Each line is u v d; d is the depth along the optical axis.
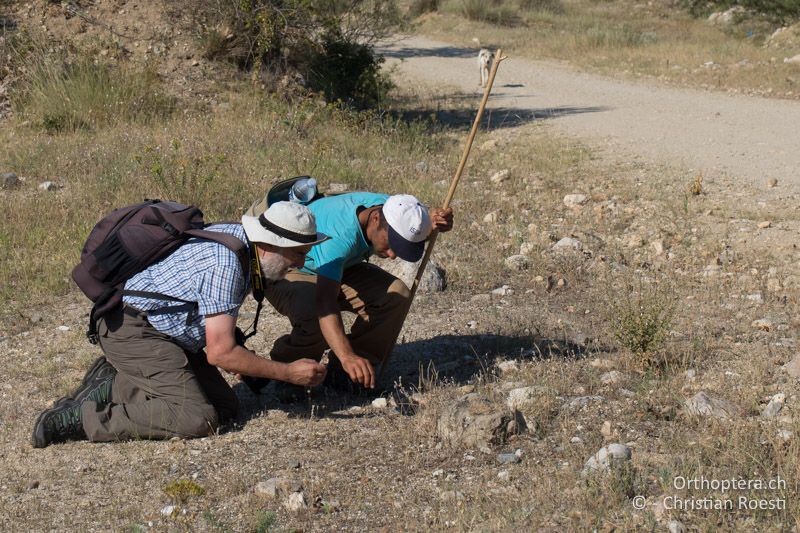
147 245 4.29
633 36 24.97
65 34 13.29
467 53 25.17
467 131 14.16
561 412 4.61
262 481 4.06
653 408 4.60
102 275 4.32
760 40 23.98
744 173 10.88
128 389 4.53
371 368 4.47
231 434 4.58
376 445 4.38
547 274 7.19
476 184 10.28
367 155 11.25
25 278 7.00
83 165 9.82
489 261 7.48
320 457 4.28
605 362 5.25
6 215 8.30
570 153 12.14
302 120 11.69
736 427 4.27
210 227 4.40
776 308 6.31
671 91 18.12
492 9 30.77
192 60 13.51
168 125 11.38
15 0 13.71
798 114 15.05
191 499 3.93
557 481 3.91
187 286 4.24
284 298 4.78
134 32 13.69
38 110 11.69
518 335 5.89
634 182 10.46
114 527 3.75
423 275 6.91
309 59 14.45
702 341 5.57
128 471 4.23
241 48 13.79
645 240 8.12
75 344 5.90
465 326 6.10
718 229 8.48
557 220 8.86
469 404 4.46
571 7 32.94
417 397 4.91
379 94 15.16
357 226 4.48
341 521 3.73
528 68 22.02
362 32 15.81
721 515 3.58
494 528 3.57
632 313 5.38
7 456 4.44
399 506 3.81
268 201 4.58
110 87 12.04
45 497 4.03
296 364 4.34
